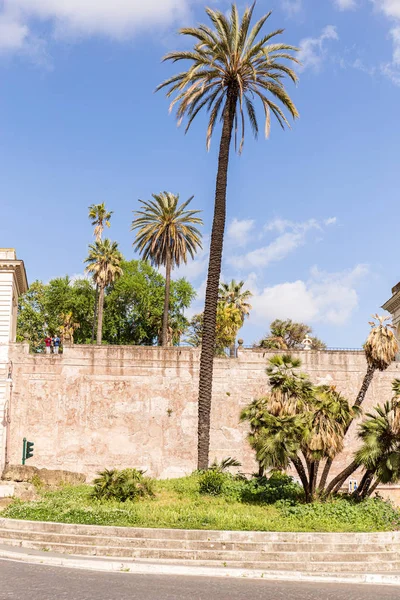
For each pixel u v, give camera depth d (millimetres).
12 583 13602
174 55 33188
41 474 31578
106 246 67500
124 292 74938
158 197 60031
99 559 17266
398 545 19312
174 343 77062
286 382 25125
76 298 75688
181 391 39031
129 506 23297
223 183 34031
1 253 40188
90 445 38250
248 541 18875
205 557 17953
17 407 38312
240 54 33312
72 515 21250
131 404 38781
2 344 38594
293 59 33219
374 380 39750
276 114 35094
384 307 51781
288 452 23766
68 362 39000
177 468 38188
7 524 20312
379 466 24109
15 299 42625
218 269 33406
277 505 24078
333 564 17719
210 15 32875
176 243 60000
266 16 33000
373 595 14383
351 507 22781
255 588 14625
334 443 23859
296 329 76375
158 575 15867
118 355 39250
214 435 38531
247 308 72625
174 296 77375
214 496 25984
